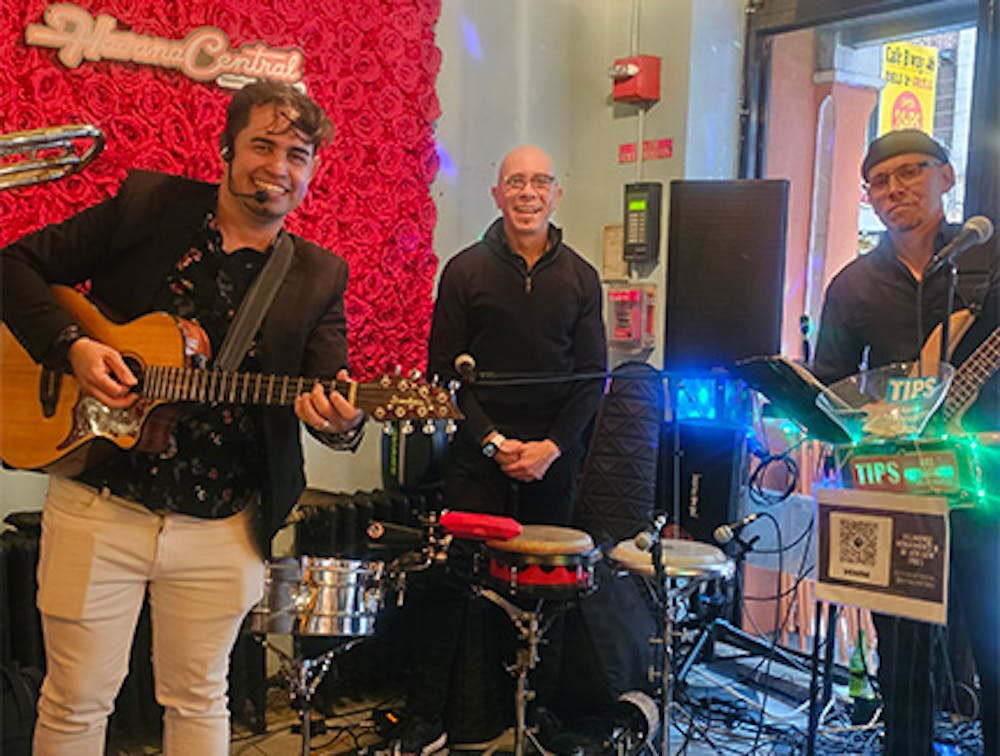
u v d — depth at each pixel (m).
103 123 2.54
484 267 2.53
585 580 2.13
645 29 3.52
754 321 2.72
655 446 2.83
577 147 3.83
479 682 2.60
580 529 2.80
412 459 2.97
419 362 3.32
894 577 1.55
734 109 3.52
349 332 3.09
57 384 1.67
